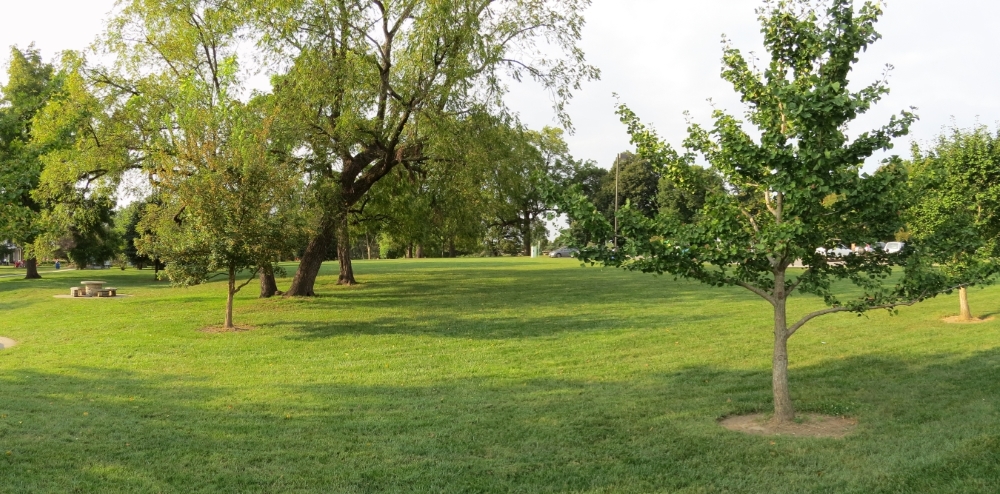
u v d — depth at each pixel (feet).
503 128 68.69
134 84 72.18
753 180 24.54
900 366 34.09
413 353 42.29
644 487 18.34
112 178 72.79
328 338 48.32
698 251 23.54
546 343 45.01
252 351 43.65
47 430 23.84
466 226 83.51
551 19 66.18
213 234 50.14
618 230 23.94
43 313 66.59
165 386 33.04
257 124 56.18
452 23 62.18
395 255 236.63
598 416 26.13
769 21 23.93
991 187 45.03
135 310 66.13
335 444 22.62
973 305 56.80
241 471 19.69
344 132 65.10
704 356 39.06
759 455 20.85
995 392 27.43
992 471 17.99
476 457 21.18
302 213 57.11
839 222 23.40
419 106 65.21
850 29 21.98
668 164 26.53
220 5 70.38
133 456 20.98
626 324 52.49
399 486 18.58
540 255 244.63
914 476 18.02
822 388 30.12
